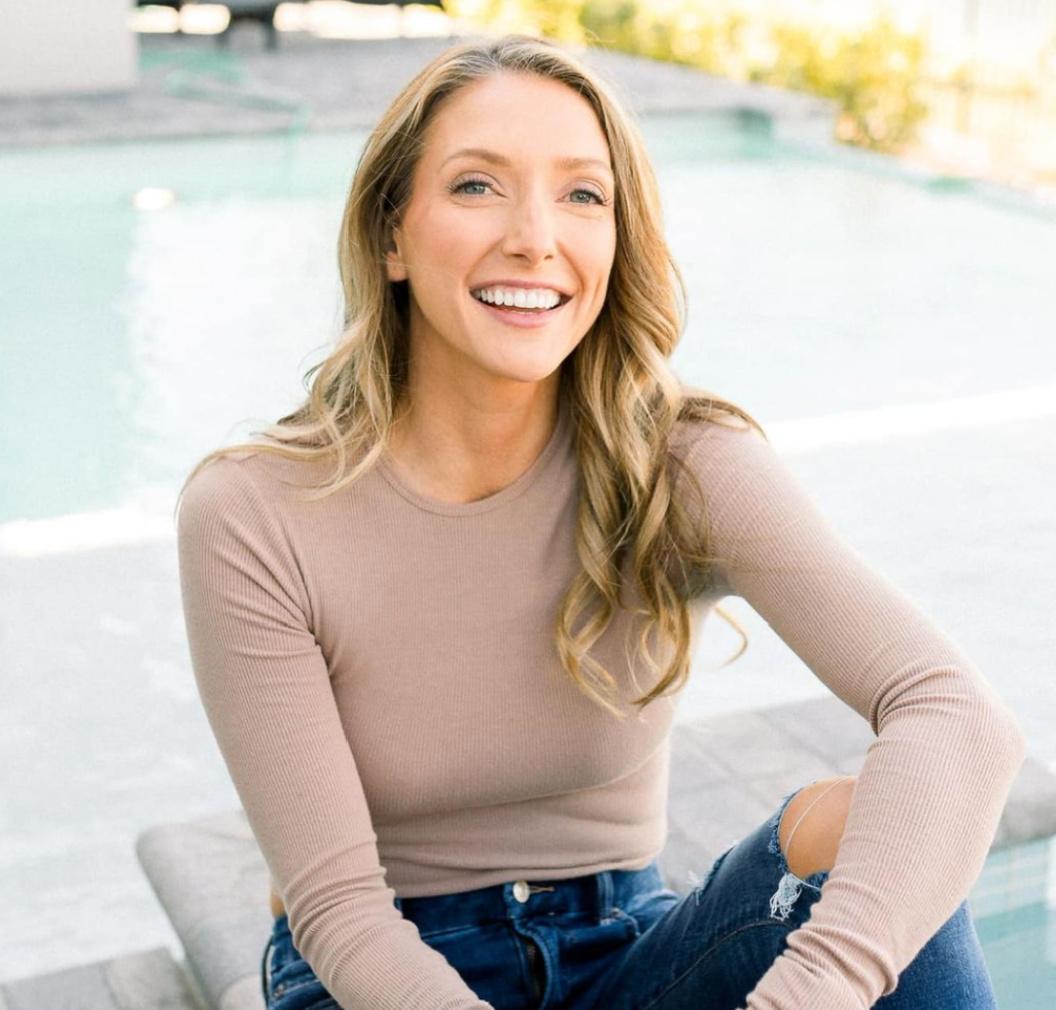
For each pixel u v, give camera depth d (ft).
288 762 5.16
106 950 9.50
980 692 4.85
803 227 28.02
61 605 14.07
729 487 5.31
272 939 5.76
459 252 5.01
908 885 4.58
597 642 5.43
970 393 19.79
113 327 22.12
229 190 29.45
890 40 33.42
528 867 5.59
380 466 5.29
